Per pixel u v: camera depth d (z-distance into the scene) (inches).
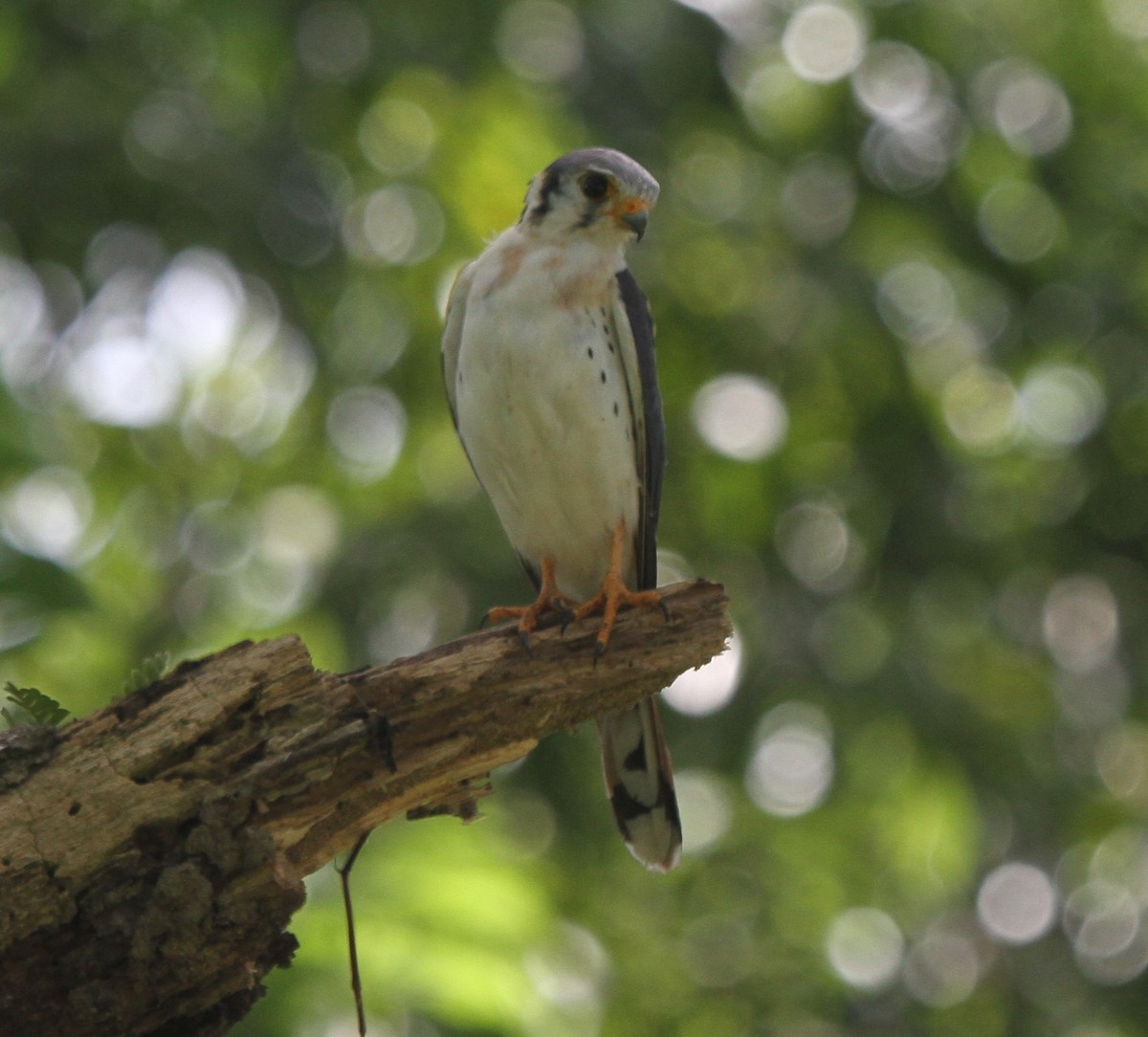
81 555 541.3
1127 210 603.5
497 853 328.2
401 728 198.5
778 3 571.2
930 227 589.6
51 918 176.1
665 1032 561.9
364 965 291.1
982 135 594.6
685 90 556.1
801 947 604.1
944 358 628.4
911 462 579.2
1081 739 636.1
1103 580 641.0
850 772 572.1
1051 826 629.9
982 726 567.8
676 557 572.4
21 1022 175.6
